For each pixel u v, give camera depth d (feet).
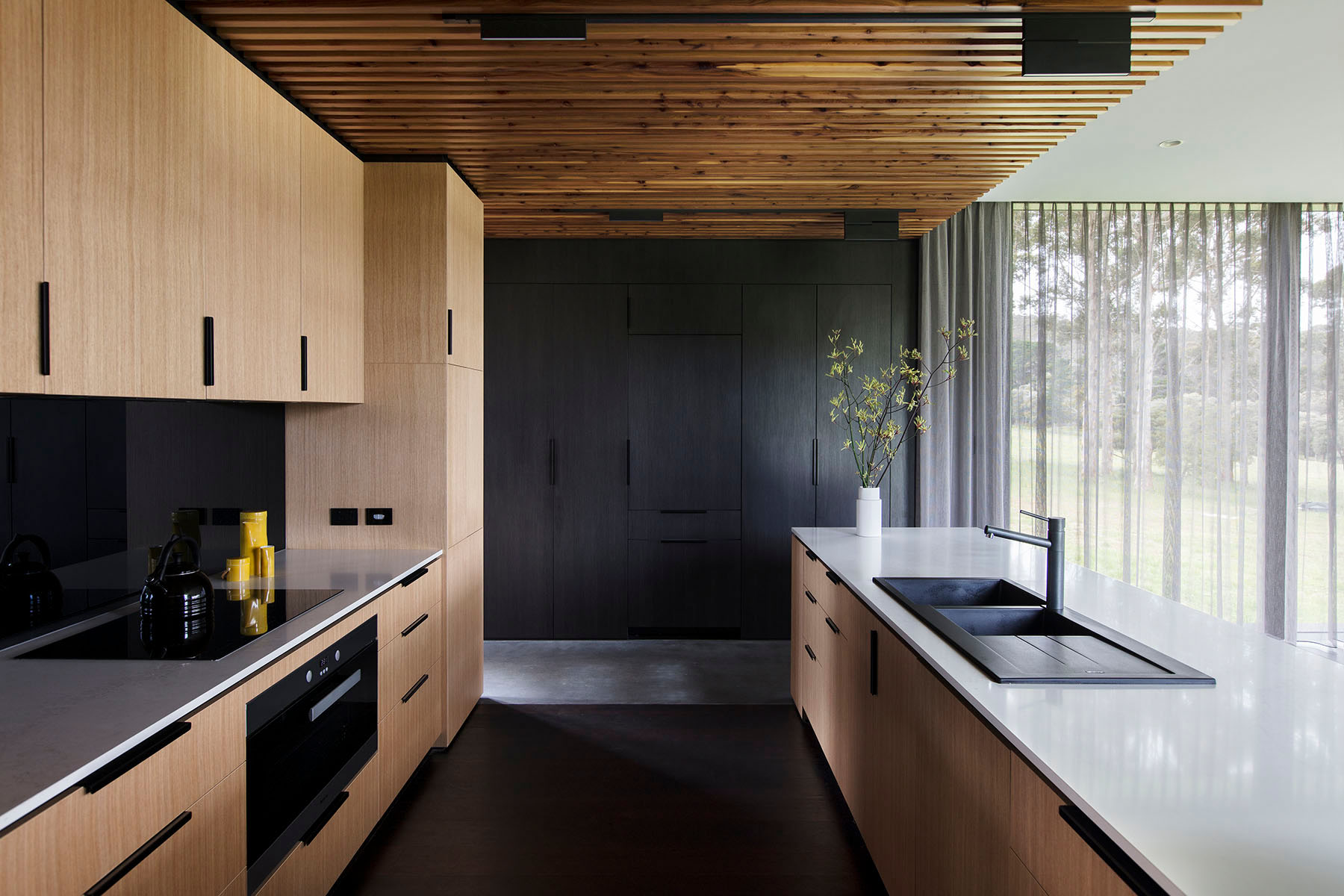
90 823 4.14
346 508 11.19
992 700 4.93
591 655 16.20
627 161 11.95
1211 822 3.41
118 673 5.60
